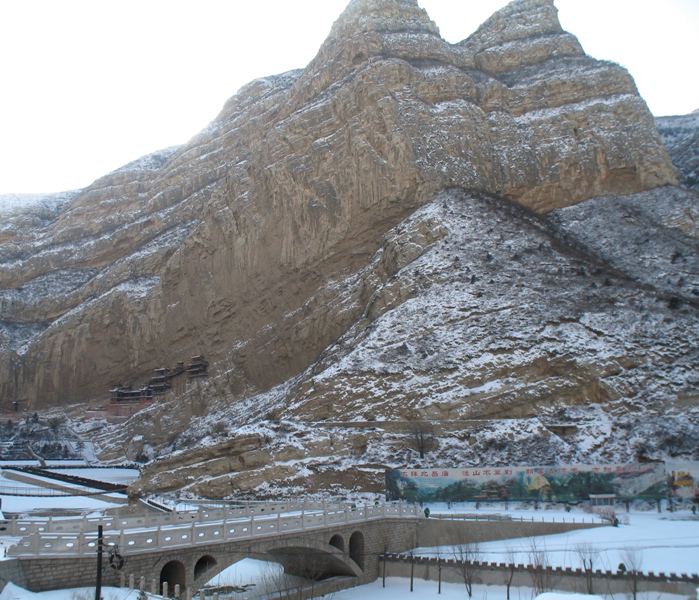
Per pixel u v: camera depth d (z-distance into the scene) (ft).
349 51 371.76
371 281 274.57
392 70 330.75
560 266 252.21
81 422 409.69
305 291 319.47
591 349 213.25
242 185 372.17
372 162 307.17
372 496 181.27
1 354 464.65
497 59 375.45
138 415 367.45
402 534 155.22
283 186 339.57
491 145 325.21
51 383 444.55
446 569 138.21
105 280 484.74
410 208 298.35
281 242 333.62
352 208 309.63
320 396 219.82
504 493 170.09
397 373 217.77
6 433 408.67
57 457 371.35
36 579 90.02
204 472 204.23
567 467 169.89
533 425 194.90
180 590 107.65
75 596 88.63
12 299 522.06
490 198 300.20
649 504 165.37
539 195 314.76
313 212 321.93
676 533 142.10
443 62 360.69
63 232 586.04
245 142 544.62
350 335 252.21
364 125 318.65
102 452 369.30
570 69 352.69
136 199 595.47
